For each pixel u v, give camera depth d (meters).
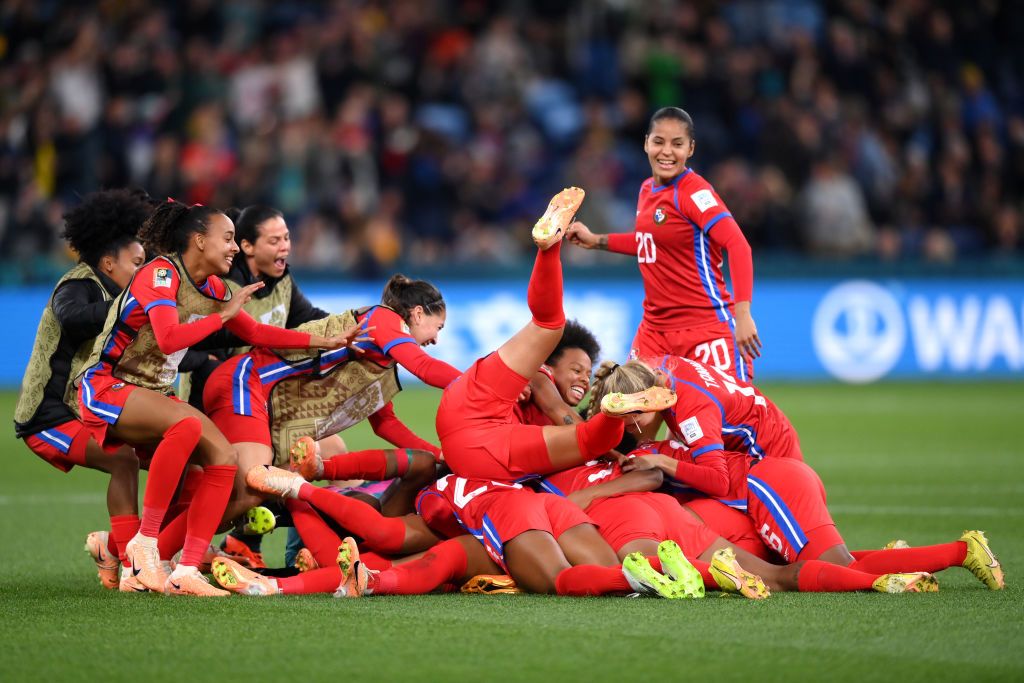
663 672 12.91
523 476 17.91
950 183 65.81
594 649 13.80
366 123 60.59
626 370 18.38
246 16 64.94
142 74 60.12
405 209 60.28
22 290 55.12
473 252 59.94
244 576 17.25
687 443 18.67
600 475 18.69
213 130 59.06
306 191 58.34
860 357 60.59
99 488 31.19
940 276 61.19
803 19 68.75
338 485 21.56
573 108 65.00
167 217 18.23
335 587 17.53
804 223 61.31
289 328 21.47
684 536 17.72
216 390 19.52
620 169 62.72
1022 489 29.94
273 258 20.62
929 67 69.12
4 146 58.72
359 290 56.72
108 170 57.53
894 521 25.34
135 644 14.25
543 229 17.11
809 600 16.44
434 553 17.55
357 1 65.75
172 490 17.83
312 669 13.12
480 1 67.38
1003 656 13.45
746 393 19.39
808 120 62.78
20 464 35.88
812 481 18.12
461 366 57.19
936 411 48.69
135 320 17.89
